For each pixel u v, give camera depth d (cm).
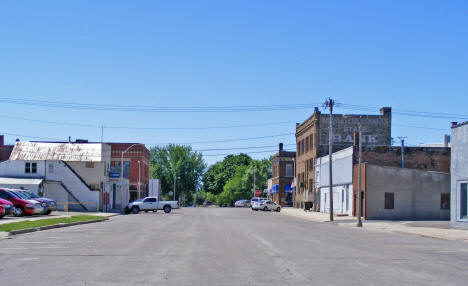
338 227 3634
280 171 9925
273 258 1499
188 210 7369
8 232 2286
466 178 3272
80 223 3331
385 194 4831
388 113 7075
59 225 2973
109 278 1102
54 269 1232
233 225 3309
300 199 8250
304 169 7919
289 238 2305
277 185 9938
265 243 1994
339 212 5878
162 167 12925
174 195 12562
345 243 2127
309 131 7550
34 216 3788
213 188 14775
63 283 1036
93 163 5988
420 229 3269
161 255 1530
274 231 2795
